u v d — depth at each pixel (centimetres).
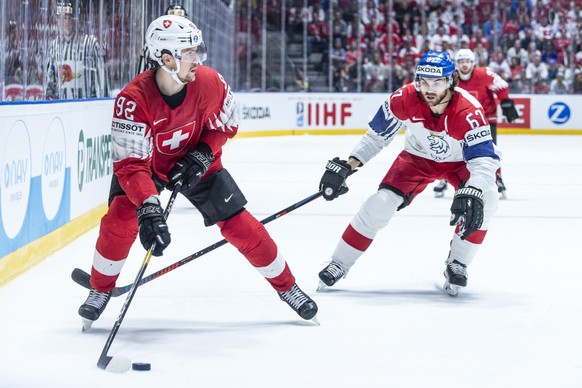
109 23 1017
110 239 463
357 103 2444
